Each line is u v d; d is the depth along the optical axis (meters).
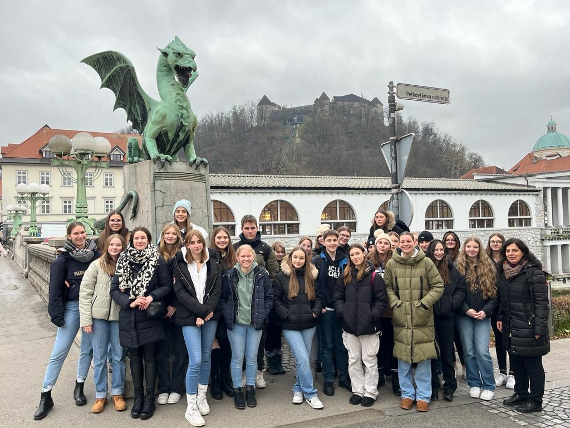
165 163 6.53
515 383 4.66
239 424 4.22
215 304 4.46
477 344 4.96
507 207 36.88
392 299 4.73
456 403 4.77
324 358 5.16
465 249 5.12
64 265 4.59
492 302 4.89
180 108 6.82
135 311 4.36
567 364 6.08
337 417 4.39
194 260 4.52
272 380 5.64
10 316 9.24
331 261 5.41
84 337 4.73
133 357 4.42
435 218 33.62
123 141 55.47
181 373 4.84
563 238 39.72
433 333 4.68
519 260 4.68
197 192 6.88
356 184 31.64
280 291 4.98
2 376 5.54
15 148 50.06
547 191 43.81
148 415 4.33
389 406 4.70
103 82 7.07
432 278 4.69
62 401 4.76
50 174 50.22
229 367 5.11
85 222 11.63
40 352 6.59
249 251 4.72
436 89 7.06
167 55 6.84
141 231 4.51
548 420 4.26
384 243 5.45
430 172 78.75
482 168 72.56
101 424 4.20
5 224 47.47
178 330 4.81
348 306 4.83
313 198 29.67
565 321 8.34
